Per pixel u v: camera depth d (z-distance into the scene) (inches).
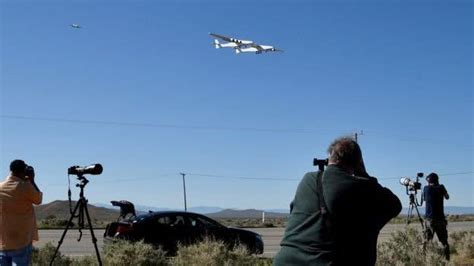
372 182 188.4
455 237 808.3
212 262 562.6
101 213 6077.8
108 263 555.8
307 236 185.5
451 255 675.4
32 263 541.6
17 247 344.8
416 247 483.5
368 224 185.9
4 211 343.6
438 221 545.0
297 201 194.7
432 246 495.2
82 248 907.4
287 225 196.2
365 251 185.2
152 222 725.3
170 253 723.4
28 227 350.6
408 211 548.4
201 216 759.1
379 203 186.9
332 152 196.1
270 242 1095.0
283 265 187.9
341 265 181.3
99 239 1112.2
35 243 977.5
